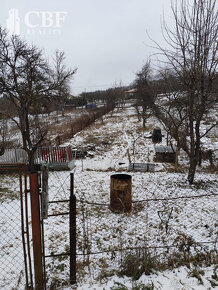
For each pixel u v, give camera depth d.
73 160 11.79
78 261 3.56
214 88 6.69
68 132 21.41
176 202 6.34
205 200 6.44
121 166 11.53
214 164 10.82
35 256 2.52
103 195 7.20
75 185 8.39
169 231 4.71
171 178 8.71
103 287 2.73
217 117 18.14
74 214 2.73
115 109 43.78
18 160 10.18
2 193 7.23
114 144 17.00
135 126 24.12
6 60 9.73
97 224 5.07
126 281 2.82
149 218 5.37
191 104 7.06
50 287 2.79
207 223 5.03
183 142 9.85
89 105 48.00
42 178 2.43
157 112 11.92
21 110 9.40
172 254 3.42
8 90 9.14
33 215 2.45
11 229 4.81
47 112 19.22
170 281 2.76
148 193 7.19
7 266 3.54
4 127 13.21
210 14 5.70
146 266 2.97
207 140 15.33
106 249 4.02
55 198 6.91
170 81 8.14
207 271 2.94
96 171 10.78
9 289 2.94
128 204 5.69
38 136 11.62
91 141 17.78
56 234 4.60
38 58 10.84
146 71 21.02
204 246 3.87
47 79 11.88
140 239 4.36
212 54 6.05
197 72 6.30
